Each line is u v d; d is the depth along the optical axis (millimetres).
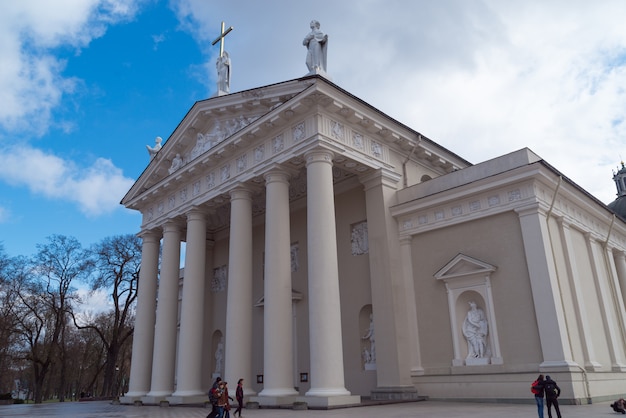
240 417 16062
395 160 25812
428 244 23281
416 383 21781
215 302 34844
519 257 20250
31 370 71625
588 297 22406
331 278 19875
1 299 50781
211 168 27500
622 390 21078
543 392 13297
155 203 32281
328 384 18438
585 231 24141
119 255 53531
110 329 62312
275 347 20406
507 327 19953
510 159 21547
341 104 22422
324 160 21562
